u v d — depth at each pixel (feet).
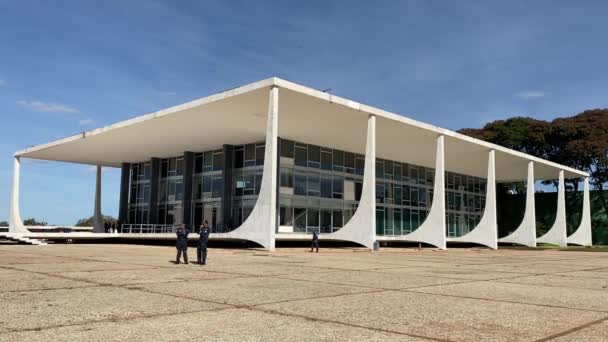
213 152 131.75
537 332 19.60
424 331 19.52
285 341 17.44
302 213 121.08
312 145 126.31
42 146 133.59
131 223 154.51
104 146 130.11
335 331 19.25
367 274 43.34
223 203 123.44
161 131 111.55
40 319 20.67
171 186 143.33
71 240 127.95
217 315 22.12
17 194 142.92
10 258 56.90
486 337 18.62
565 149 193.98
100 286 31.30
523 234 157.17
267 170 84.17
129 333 18.31
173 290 29.96
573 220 195.83
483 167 166.61
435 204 119.34
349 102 94.17
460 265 59.11
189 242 119.24
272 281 36.09
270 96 82.74
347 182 134.72
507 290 33.27
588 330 20.06
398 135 119.34
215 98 88.74
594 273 50.24
